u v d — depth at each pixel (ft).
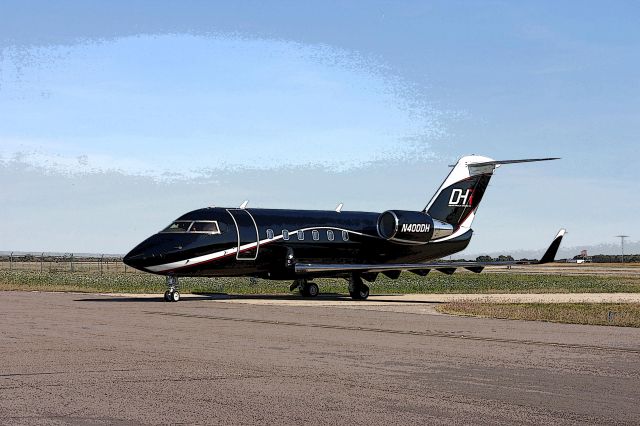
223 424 32.42
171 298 120.78
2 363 47.78
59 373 44.19
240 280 214.07
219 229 125.90
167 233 123.85
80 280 201.67
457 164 150.51
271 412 34.73
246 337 64.23
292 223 134.82
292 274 132.46
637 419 34.53
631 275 295.48
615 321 86.33
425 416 34.40
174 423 32.48
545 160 140.15
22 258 556.92
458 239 150.10
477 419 33.96
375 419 33.68
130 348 55.52
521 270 413.18
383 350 56.65
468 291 171.22
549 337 68.33
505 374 46.34
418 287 188.75
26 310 92.73
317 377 43.96
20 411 34.37
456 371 47.19
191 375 43.98
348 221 141.90
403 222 140.26
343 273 134.51
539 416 34.76
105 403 36.19
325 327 74.74
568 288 187.21
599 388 42.06
